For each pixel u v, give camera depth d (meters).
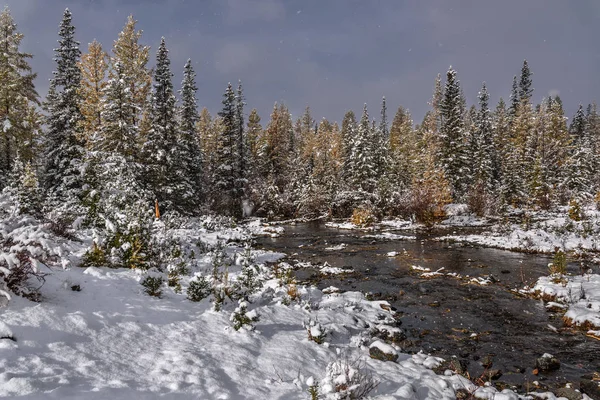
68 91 29.72
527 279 13.69
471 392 5.77
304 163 49.47
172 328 6.08
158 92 31.28
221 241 17.25
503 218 30.75
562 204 38.88
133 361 4.77
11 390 3.46
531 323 9.43
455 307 10.74
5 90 28.70
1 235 5.34
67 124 29.41
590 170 45.69
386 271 15.31
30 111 31.06
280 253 19.17
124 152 26.30
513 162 43.00
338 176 52.19
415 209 31.05
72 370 4.14
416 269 15.59
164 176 28.92
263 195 42.47
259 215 43.12
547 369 7.01
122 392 3.92
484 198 33.94
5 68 29.36
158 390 4.14
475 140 45.12
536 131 48.56
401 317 9.93
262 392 4.66
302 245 22.38
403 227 30.30
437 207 30.83
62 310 5.38
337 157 62.41
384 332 8.62
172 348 5.37
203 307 7.42
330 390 4.48
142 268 9.05
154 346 5.34
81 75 29.53
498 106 67.62
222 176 41.97
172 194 29.75
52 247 5.39
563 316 9.64
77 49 31.03
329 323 8.22
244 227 30.56
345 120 81.12
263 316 7.68
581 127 69.81
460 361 7.20
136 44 30.50
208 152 52.84
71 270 7.61
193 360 5.05
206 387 4.43
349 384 4.70
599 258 16.58
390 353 6.75
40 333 4.63
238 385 4.72
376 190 38.44
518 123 55.06
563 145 50.84
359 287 12.88
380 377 5.77
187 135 37.50
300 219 39.06
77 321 5.20
